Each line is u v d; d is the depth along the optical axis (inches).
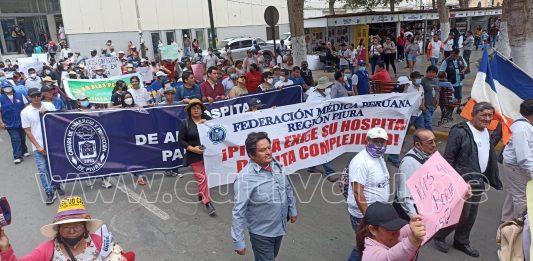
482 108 174.4
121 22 1210.0
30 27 1298.0
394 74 775.7
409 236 95.9
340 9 1811.0
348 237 212.1
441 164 134.0
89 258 116.6
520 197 191.5
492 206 240.8
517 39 330.6
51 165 262.1
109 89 498.3
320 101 270.1
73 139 265.3
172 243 211.5
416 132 157.1
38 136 266.4
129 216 245.0
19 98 366.9
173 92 312.0
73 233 113.7
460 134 177.2
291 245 204.7
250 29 1523.1
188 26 1352.1
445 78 413.1
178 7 1321.4
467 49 741.9
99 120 268.7
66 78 493.0
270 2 1572.3
